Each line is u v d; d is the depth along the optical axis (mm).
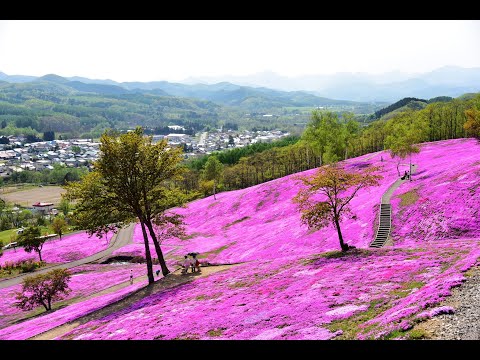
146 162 52406
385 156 110562
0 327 54750
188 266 54125
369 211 60406
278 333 24297
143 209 56406
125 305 45188
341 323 23453
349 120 118312
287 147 192125
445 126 142375
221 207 113625
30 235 92375
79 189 50875
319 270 38312
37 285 58375
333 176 44938
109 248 99500
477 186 51969
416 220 52125
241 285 40094
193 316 32250
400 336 18703
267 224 85375
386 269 32938
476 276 23594
